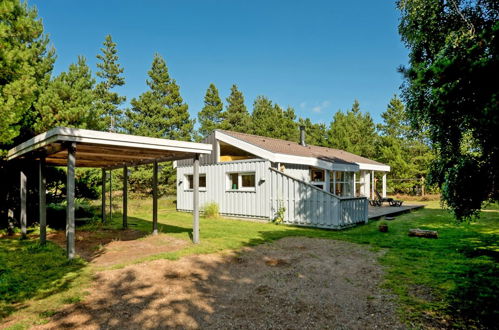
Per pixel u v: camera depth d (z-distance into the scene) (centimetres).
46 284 442
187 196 1605
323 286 437
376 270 510
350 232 904
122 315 343
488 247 653
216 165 1414
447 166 467
